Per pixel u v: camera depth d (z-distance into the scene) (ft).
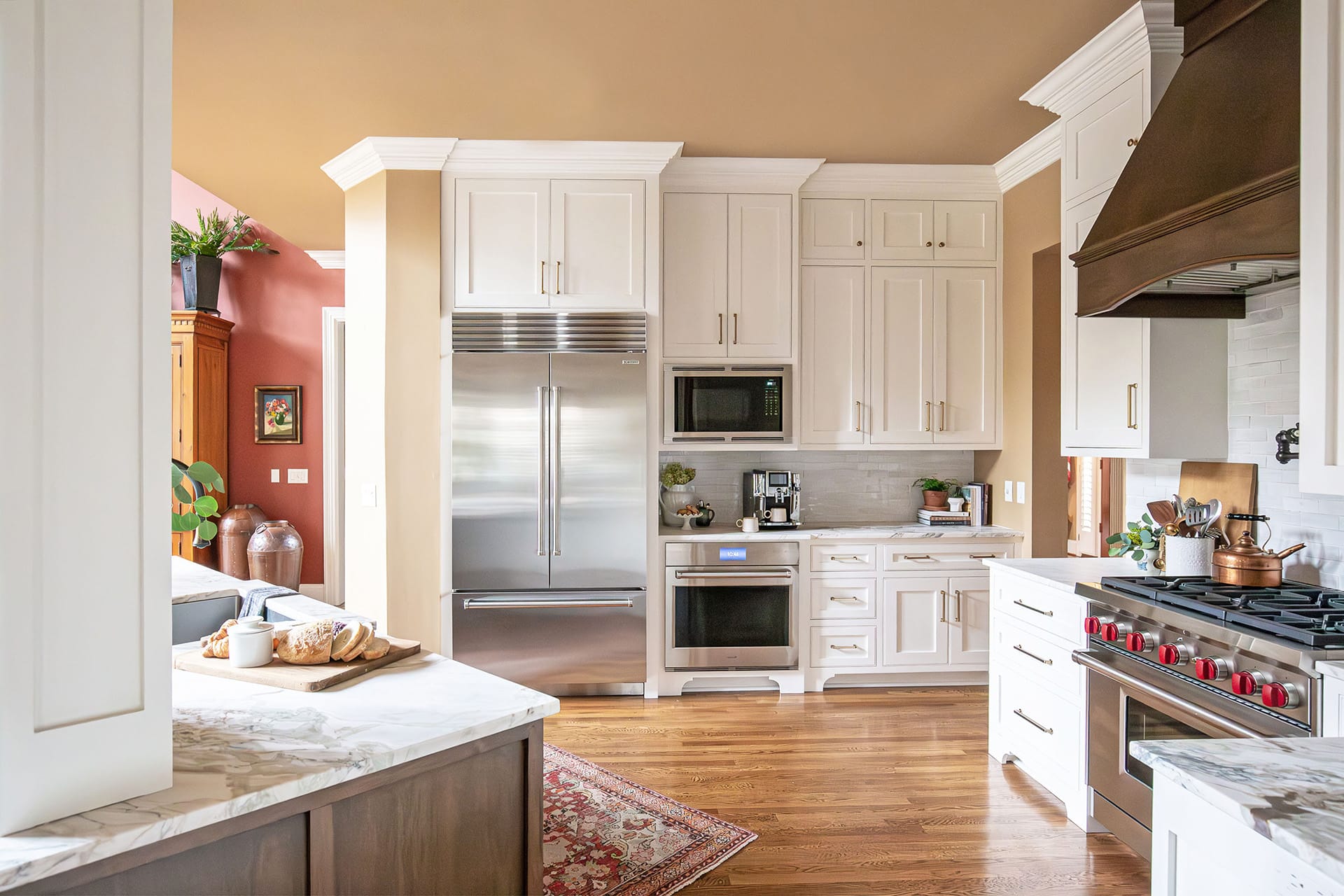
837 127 12.10
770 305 13.69
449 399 12.87
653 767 10.25
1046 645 9.11
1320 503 7.59
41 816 3.26
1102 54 9.30
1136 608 7.30
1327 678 5.34
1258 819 3.10
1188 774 3.55
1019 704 9.84
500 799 4.78
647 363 13.14
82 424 3.42
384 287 12.79
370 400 13.07
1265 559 7.39
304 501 20.34
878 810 9.04
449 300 12.91
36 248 3.28
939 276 14.03
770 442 13.69
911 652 13.60
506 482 12.87
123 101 3.58
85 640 3.41
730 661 13.33
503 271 12.96
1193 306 8.47
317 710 4.76
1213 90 7.06
